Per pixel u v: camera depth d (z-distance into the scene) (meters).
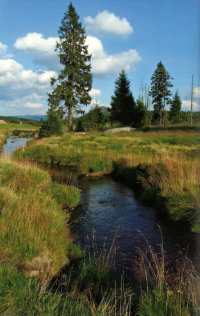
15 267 3.08
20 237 3.64
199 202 5.54
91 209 6.93
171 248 4.54
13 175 7.65
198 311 2.42
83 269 3.57
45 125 29.25
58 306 2.37
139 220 6.06
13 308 2.21
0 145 22.81
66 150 16.77
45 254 3.58
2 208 4.46
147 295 2.89
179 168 7.99
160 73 54.12
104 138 22.16
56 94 35.00
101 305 2.60
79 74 36.28
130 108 39.19
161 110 55.94
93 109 38.81
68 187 8.20
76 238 4.99
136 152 14.54
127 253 4.37
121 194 8.55
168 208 6.20
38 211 4.50
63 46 35.81
